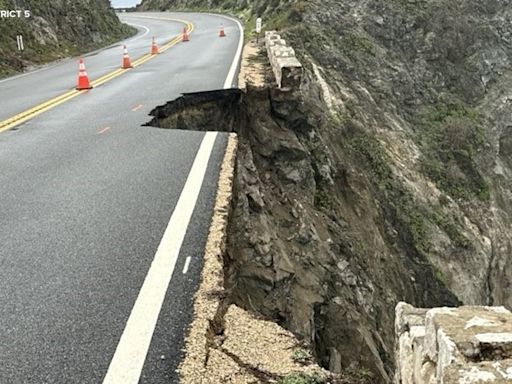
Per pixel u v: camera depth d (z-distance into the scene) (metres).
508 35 35.94
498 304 25.92
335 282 10.26
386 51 30.88
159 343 3.45
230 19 41.09
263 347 3.53
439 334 2.42
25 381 3.14
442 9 33.97
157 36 31.58
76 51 25.22
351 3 32.03
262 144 11.12
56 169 7.04
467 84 33.06
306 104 13.41
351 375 3.67
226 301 4.10
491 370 2.12
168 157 7.33
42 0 26.05
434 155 28.09
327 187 14.05
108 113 10.27
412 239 22.09
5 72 18.33
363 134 23.42
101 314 3.78
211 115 11.35
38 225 5.31
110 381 3.12
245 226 6.71
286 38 26.16
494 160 30.67
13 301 3.99
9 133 9.06
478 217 27.19
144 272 4.33
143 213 5.49
